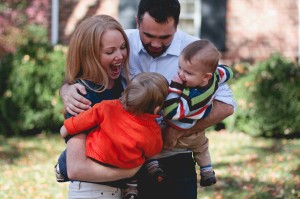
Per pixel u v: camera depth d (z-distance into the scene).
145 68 3.28
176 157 3.17
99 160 2.85
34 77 10.42
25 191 6.77
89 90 2.93
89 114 2.84
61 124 10.66
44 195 6.59
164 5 2.96
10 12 11.09
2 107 10.41
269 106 10.38
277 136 10.65
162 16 2.96
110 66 2.97
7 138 10.27
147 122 2.86
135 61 3.29
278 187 6.93
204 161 3.29
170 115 2.90
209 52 2.86
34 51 10.49
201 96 2.92
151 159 3.05
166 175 3.10
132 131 2.82
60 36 12.44
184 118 2.96
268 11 12.09
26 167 8.05
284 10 12.07
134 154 2.84
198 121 3.06
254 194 6.59
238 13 12.12
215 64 2.89
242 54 12.15
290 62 10.46
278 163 8.28
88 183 2.98
